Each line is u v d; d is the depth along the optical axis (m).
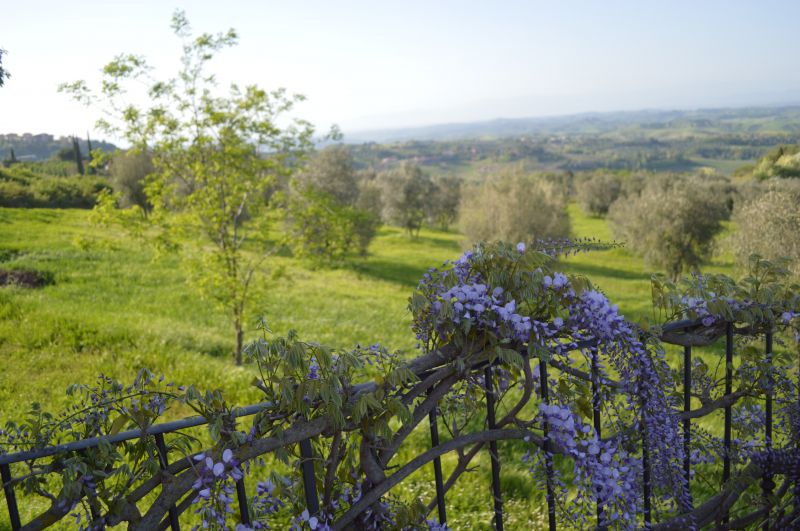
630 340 1.95
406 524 1.87
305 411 1.63
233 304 12.01
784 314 2.26
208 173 11.95
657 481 2.12
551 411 1.88
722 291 2.21
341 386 1.72
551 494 1.97
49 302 15.23
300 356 1.62
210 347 12.82
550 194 40.41
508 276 1.88
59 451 1.50
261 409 1.65
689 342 2.23
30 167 96.44
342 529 1.79
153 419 1.60
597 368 1.99
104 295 18.23
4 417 6.94
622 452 2.03
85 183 58.25
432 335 1.94
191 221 12.02
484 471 5.40
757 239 18.28
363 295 25.97
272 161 12.15
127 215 11.63
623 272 44.16
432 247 57.06
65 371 9.22
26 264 20.98
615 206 54.31
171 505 1.54
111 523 1.52
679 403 2.28
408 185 65.88
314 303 22.02
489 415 1.96
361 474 1.86
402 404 1.69
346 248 12.84
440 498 1.96
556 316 1.91
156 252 12.23
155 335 12.45
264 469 5.34
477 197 41.41
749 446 2.45
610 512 1.99
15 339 10.70
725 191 46.34
